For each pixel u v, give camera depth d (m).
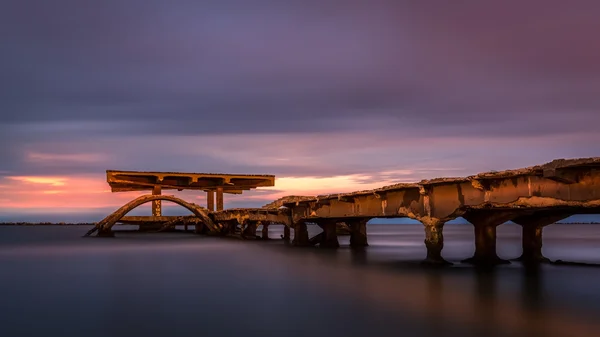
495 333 12.56
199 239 55.47
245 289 18.94
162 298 17.39
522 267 24.05
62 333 13.19
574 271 22.67
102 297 17.73
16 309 15.92
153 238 58.06
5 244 48.25
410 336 12.41
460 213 22.28
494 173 19.00
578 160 15.62
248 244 45.66
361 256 31.95
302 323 13.73
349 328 13.18
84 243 49.00
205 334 12.88
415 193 24.89
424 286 19.05
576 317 14.05
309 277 21.86
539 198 17.92
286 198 41.12
